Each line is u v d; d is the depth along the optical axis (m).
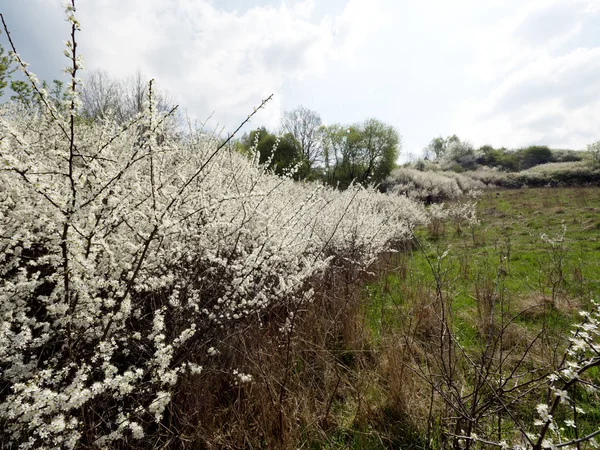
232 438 2.28
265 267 3.17
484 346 3.77
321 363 3.25
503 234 10.98
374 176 29.28
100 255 2.51
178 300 2.61
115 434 1.69
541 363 3.05
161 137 3.24
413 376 2.98
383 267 6.92
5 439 1.68
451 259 7.98
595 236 9.25
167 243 2.88
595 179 25.19
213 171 3.89
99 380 2.18
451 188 25.33
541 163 43.81
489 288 5.15
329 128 33.22
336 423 2.72
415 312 4.20
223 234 3.23
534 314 4.48
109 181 1.98
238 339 2.95
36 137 3.55
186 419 2.20
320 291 4.40
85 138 3.95
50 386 1.89
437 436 2.45
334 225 6.05
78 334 1.96
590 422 2.59
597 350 1.34
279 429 2.38
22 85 4.80
